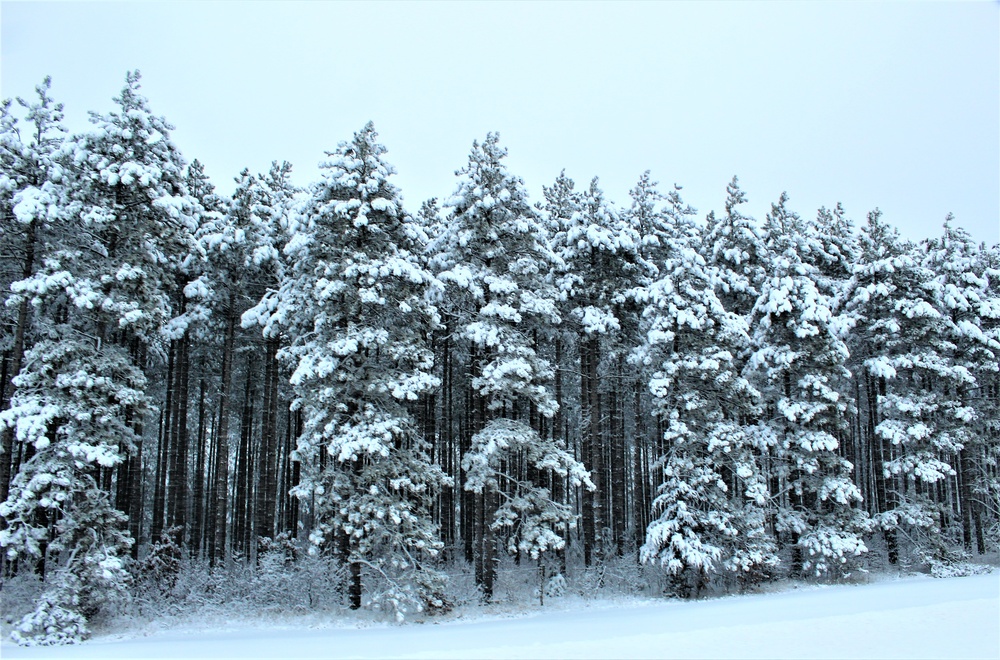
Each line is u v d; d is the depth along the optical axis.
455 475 32.34
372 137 21.69
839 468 26.33
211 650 14.01
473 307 23.98
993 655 12.14
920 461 27.55
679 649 12.77
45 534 17.58
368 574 22.44
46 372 18.78
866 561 28.41
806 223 36.34
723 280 30.42
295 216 21.33
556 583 23.52
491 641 14.16
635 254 26.94
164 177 21.70
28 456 23.58
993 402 31.64
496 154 24.16
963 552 28.80
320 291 20.09
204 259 24.23
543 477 30.41
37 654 14.08
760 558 23.02
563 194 31.58
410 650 13.32
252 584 21.19
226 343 25.73
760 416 28.84
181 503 23.84
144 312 20.08
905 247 33.72
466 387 29.56
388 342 20.72
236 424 36.97
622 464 33.88
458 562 28.06
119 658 13.28
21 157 20.53
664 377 24.27
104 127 20.45
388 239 21.41
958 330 30.42
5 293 21.09
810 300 26.14
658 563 24.64
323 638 15.62
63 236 20.44
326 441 20.56
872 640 13.31
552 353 29.94
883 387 30.53
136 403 19.75
